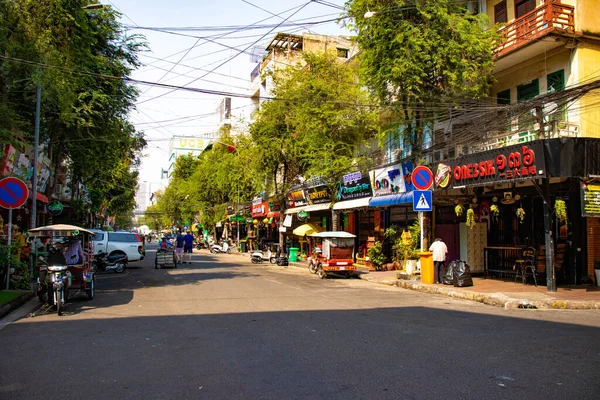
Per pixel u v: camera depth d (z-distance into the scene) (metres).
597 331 8.26
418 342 7.34
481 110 14.95
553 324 8.98
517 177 12.99
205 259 34.94
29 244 16.50
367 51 16.52
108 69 17.59
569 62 14.43
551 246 13.12
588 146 12.38
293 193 30.41
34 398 4.92
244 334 7.98
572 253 14.89
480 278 17.30
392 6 15.48
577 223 14.86
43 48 13.91
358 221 27.31
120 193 43.06
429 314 10.18
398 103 16.00
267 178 33.62
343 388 5.11
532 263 14.95
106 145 19.47
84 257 12.82
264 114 27.20
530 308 11.34
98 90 16.91
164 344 7.33
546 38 13.88
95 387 5.25
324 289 15.17
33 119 16.94
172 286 15.81
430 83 15.84
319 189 26.31
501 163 13.52
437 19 15.16
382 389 5.07
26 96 15.70
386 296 13.42
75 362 6.34
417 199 15.73
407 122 17.20
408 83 15.12
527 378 5.44
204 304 11.60
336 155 22.98
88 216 35.03
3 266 13.70
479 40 15.20
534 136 14.13
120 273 21.72
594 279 14.87
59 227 12.21
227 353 6.70
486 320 9.43
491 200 17.28
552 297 12.04
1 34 13.15
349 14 16.19
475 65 15.17
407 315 10.02
